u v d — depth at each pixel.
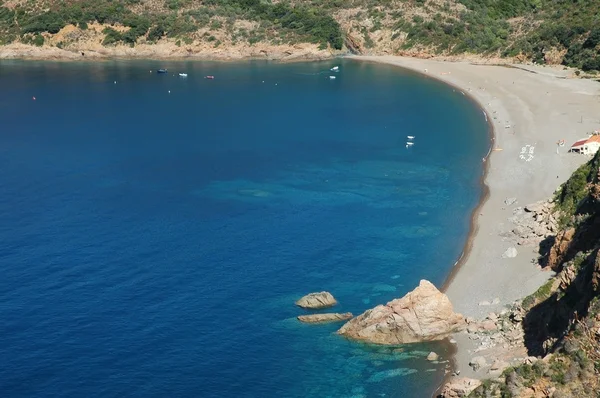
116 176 138.00
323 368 78.12
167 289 93.62
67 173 139.75
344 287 94.88
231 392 74.38
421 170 139.88
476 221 113.69
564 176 127.75
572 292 75.12
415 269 99.38
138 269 98.81
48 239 108.19
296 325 85.75
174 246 106.25
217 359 79.38
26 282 94.62
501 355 77.25
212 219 116.56
